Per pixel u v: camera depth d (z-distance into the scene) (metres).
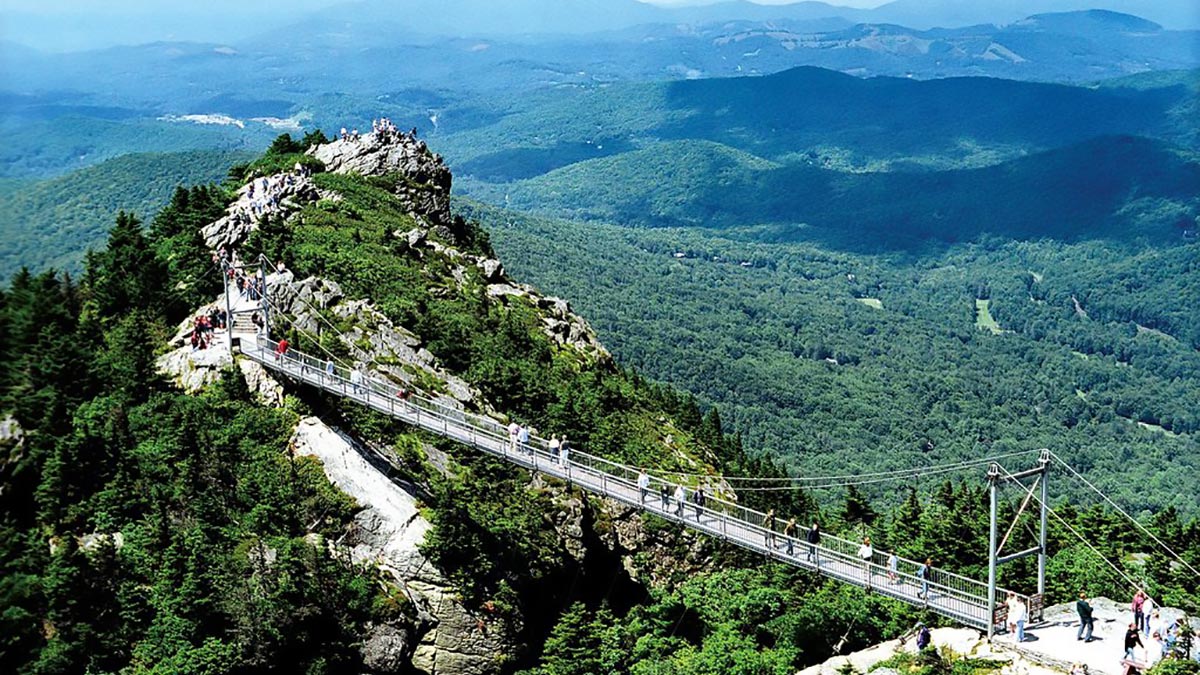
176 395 89.56
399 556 82.88
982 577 99.81
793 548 82.38
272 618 74.56
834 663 74.25
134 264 104.56
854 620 88.31
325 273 120.94
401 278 127.88
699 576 103.50
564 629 85.75
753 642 89.88
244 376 91.88
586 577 96.75
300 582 77.31
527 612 87.56
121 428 84.19
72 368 87.69
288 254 121.50
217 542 78.38
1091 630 68.94
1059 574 102.19
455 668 81.94
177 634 72.75
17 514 79.88
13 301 90.88
